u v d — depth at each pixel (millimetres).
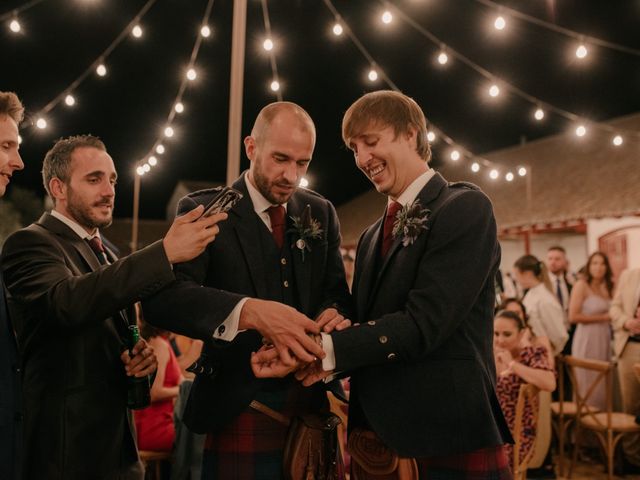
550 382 3979
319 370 1714
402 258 1801
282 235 2023
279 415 1914
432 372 1740
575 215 10500
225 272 1923
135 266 1833
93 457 2129
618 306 5617
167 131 5852
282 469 1871
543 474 5293
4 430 1711
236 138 3920
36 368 2127
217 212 1860
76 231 2346
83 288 1884
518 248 12773
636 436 5352
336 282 2104
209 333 1740
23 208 15219
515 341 4215
